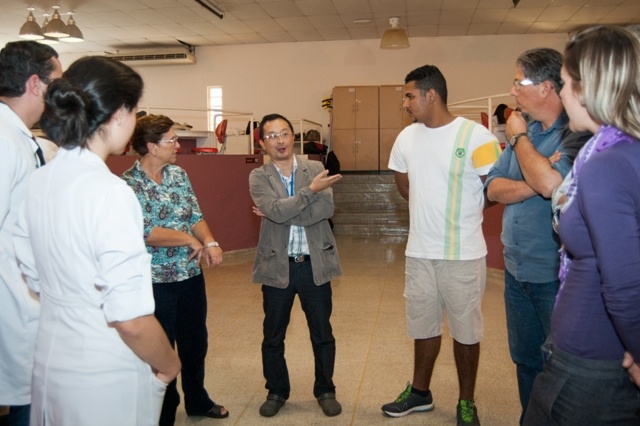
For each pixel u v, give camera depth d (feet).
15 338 5.43
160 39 36.42
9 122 5.47
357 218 31.58
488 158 7.48
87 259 3.83
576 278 3.98
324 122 38.37
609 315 3.71
